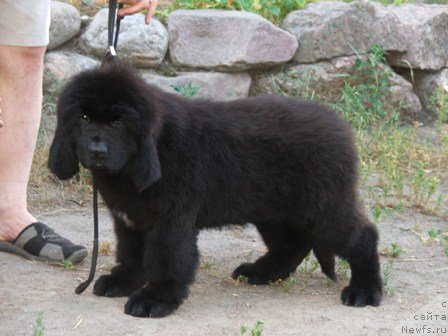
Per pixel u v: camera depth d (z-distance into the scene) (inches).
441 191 321.1
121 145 189.6
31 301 204.4
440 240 271.7
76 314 197.3
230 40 347.3
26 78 229.5
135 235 212.1
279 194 213.8
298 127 213.6
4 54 225.9
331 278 228.8
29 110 232.7
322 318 203.3
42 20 226.5
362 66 364.5
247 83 354.6
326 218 215.9
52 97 327.9
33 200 286.2
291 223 223.9
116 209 204.7
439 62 386.3
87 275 225.9
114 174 197.3
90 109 188.4
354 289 216.8
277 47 353.7
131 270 212.5
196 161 201.8
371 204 301.9
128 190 198.2
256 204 213.0
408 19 377.1
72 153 197.5
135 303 198.5
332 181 213.9
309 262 249.1
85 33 340.2
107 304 205.0
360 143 345.7
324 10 369.1
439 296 223.9
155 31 340.5
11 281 218.1
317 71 363.6
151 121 190.2
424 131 376.2
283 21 373.7
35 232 236.1
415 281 235.6
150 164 190.4
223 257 251.0
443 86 385.4
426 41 378.6
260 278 228.8
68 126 194.2
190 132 201.9
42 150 308.2
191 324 195.0
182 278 202.5
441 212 300.0
